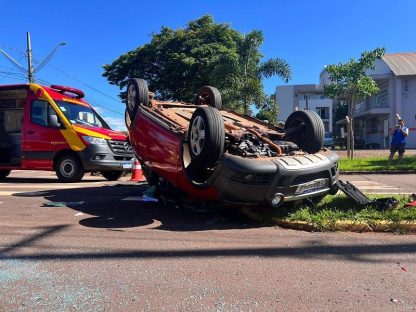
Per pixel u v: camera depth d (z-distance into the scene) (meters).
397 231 6.06
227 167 6.12
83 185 11.65
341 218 6.29
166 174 7.44
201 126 6.37
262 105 23.58
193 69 31.11
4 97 14.26
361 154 25.56
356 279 4.34
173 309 3.70
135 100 8.58
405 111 37.50
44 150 12.76
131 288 4.16
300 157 6.60
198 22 34.34
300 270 4.62
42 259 5.03
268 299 3.88
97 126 13.31
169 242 5.70
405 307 3.69
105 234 6.12
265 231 6.24
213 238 5.88
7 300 3.90
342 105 58.78
